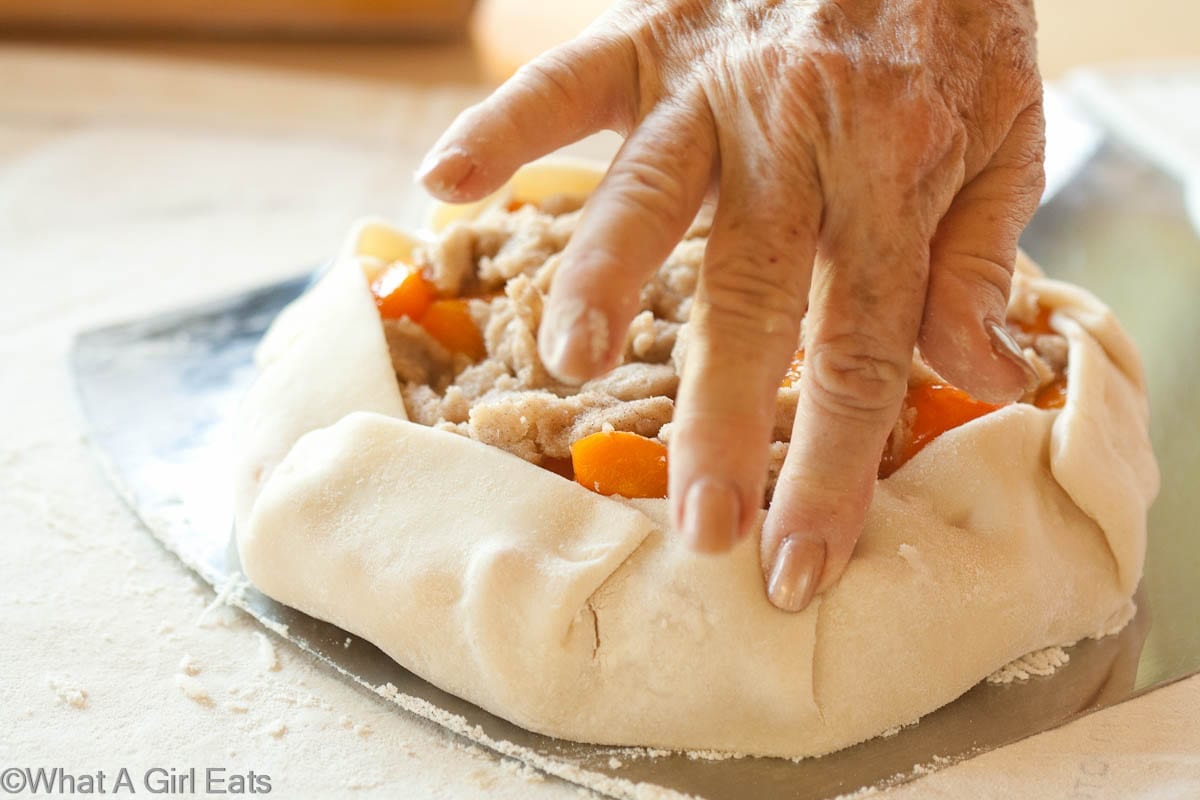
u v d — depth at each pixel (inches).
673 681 15.0
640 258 12.8
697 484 12.5
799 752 15.1
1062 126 28.7
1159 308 21.8
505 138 13.8
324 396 17.0
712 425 12.7
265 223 27.3
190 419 19.7
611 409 16.1
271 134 31.5
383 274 18.3
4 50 34.3
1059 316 18.0
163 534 17.8
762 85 13.9
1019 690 15.9
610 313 12.5
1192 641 16.5
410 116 32.2
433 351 17.6
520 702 15.1
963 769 15.0
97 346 21.2
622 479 15.6
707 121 13.9
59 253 25.6
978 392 14.4
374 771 15.1
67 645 16.4
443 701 15.7
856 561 15.2
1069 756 15.2
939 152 14.3
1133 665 16.2
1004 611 15.6
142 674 16.1
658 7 14.8
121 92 32.8
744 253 13.4
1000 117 15.2
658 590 15.0
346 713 15.7
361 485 16.0
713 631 14.9
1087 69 33.4
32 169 29.4
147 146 30.7
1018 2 15.9
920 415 16.5
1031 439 16.3
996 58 15.4
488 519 15.5
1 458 19.4
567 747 15.2
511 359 17.1
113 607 17.0
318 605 16.1
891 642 15.1
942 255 14.7
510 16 39.4
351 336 17.3
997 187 15.1
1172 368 20.5
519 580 15.1
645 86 14.5
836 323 14.1
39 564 17.6
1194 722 15.6
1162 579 17.3
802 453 14.6
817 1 14.7
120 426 19.6
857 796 14.7
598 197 13.2
